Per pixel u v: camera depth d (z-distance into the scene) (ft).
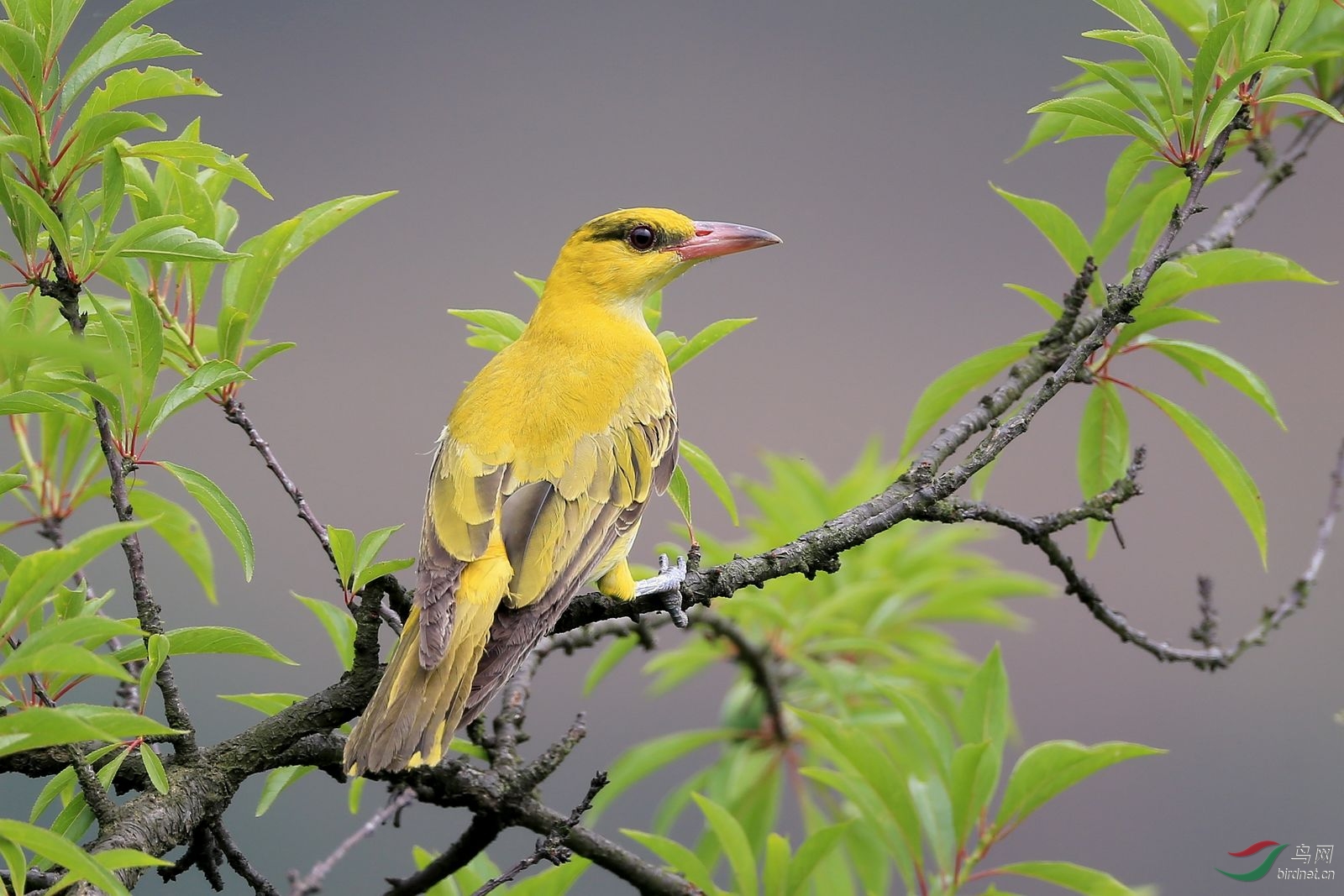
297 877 29.78
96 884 20.29
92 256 26.23
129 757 27.84
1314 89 43.32
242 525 27.66
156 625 26.12
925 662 48.47
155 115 25.81
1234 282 35.68
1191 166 32.19
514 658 28.81
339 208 33.06
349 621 32.58
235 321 31.78
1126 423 39.50
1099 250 38.63
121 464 26.86
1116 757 31.86
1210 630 40.04
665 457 35.65
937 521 32.83
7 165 25.89
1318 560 40.52
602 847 32.14
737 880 31.96
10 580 19.98
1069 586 35.83
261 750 26.86
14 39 24.68
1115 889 31.73
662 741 45.34
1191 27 40.78
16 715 19.63
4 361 26.84
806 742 44.39
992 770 33.45
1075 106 32.07
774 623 45.80
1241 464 36.55
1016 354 38.24
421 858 33.78
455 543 30.50
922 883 32.94
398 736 26.37
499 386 35.04
